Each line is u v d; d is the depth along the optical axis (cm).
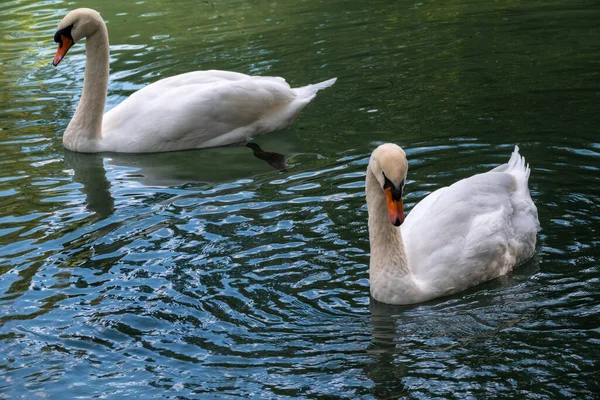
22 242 1093
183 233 1092
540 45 1784
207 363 806
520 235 994
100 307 919
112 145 1484
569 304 878
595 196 1106
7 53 2025
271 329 862
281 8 2286
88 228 1128
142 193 1262
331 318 883
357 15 2155
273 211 1142
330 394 749
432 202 1020
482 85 1575
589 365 767
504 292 928
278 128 1536
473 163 1238
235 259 1011
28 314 912
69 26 1480
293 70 1756
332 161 1309
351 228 1070
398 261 916
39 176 1361
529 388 740
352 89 1628
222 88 1505
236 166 1370
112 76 1808
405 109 1495
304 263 994
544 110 1423
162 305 916
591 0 2109
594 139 1289
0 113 1653
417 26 2011
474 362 785
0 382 796
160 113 1491
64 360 825
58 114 1636
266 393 755
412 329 855
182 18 2250
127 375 795
